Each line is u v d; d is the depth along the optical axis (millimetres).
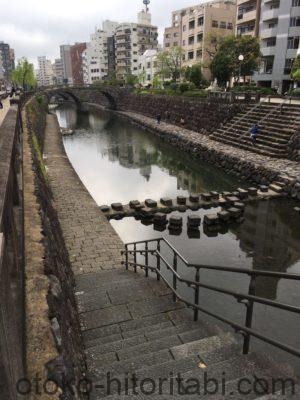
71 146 32906
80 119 55250
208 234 12812
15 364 1759
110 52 96562
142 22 92125
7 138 5000
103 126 46438
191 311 5816
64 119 55750
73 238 10867
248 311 3377
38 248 4145
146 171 23797
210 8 50719
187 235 12758
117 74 85438
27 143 12844
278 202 15086
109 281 7727
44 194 8828
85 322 5582
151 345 4445
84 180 21797
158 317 5656
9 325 1747
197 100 32562
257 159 19109
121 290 6801
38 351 2520
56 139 30500
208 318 7477
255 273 3135
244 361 3453
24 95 30672
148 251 7453
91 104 81812
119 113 57281
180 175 22562
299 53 32219
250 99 26641
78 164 25984
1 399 1286
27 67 62875
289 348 2732
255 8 44938
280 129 20547
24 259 3756
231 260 10781
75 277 8203
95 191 19547
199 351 3965
